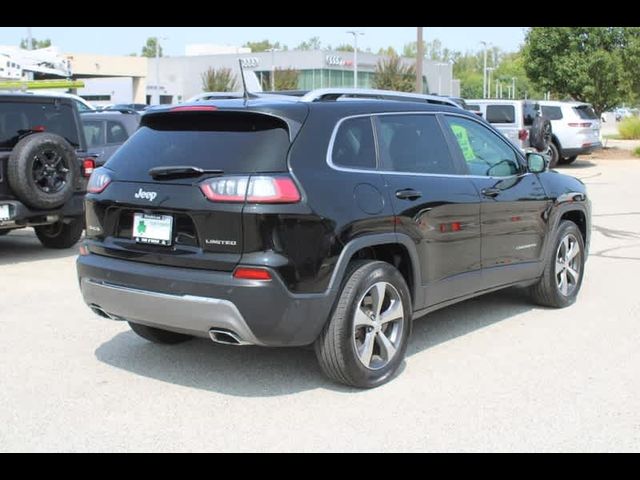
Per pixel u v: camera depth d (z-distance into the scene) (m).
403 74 68.12
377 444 4.06
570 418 4.38
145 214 4.71
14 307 6.97
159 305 4.54
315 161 4.59
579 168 23.58
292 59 76.38
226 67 79.06
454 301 5.66
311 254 4.43
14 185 8.79
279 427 4.27
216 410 4.52
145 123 5.11
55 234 10.17
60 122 9.55
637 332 6.11
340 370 4.68
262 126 4.59
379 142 5.07
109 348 5.73
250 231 4.31
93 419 4.40
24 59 17.98
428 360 5.42
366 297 4.78
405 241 5.01
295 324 4.40
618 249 9.88
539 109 23.70
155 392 4.82
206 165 4.53
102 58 64.62
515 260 6.23
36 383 4.98
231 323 4.34
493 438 4.12
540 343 5.82
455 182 5.55
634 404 4.59
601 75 28.88
